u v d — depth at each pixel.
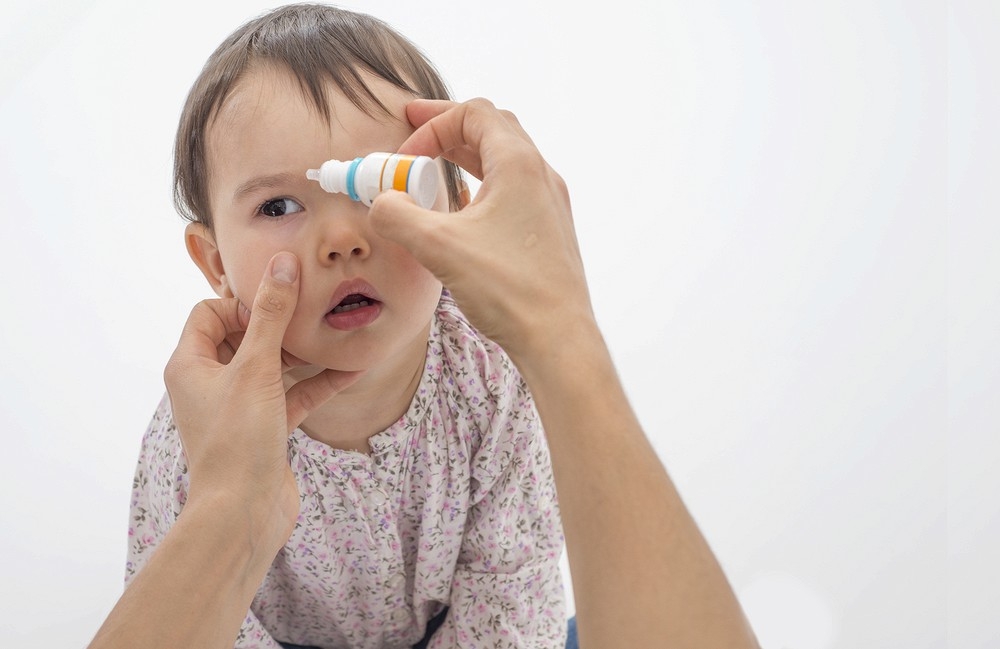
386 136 0.98
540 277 0.80
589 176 2.51
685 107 2.64
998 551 1.78
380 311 0.98
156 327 2.18
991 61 2.72
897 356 2.17
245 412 0.89
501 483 1.24
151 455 1.20
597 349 0.79
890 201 2.49
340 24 1.06
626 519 0.73
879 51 2.77
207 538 0.86
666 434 2.02
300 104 0.96
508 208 0.82
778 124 2.63
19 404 2.04
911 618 1.68
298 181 0.95
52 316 2.19
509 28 2.68
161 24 2.56
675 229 2.43
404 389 1.14
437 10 2.68
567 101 2.60
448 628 1.32
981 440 2.00
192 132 1.04
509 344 0.81
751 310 2.28
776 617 1.68
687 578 0.71
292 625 1.38
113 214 2.34
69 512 1.87
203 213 1.08
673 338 2.21
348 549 1.25
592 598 0.73
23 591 1.73
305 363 1.03
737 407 2.08
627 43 2.72
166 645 0.82
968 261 2.37
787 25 2.82
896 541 1.81
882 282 2.32
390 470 1.19
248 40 1.04
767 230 2.44
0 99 2.46
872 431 2.03
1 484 1.91
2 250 2.27
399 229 0.79
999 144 2.58
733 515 1.87
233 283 1.01
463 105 0.91
